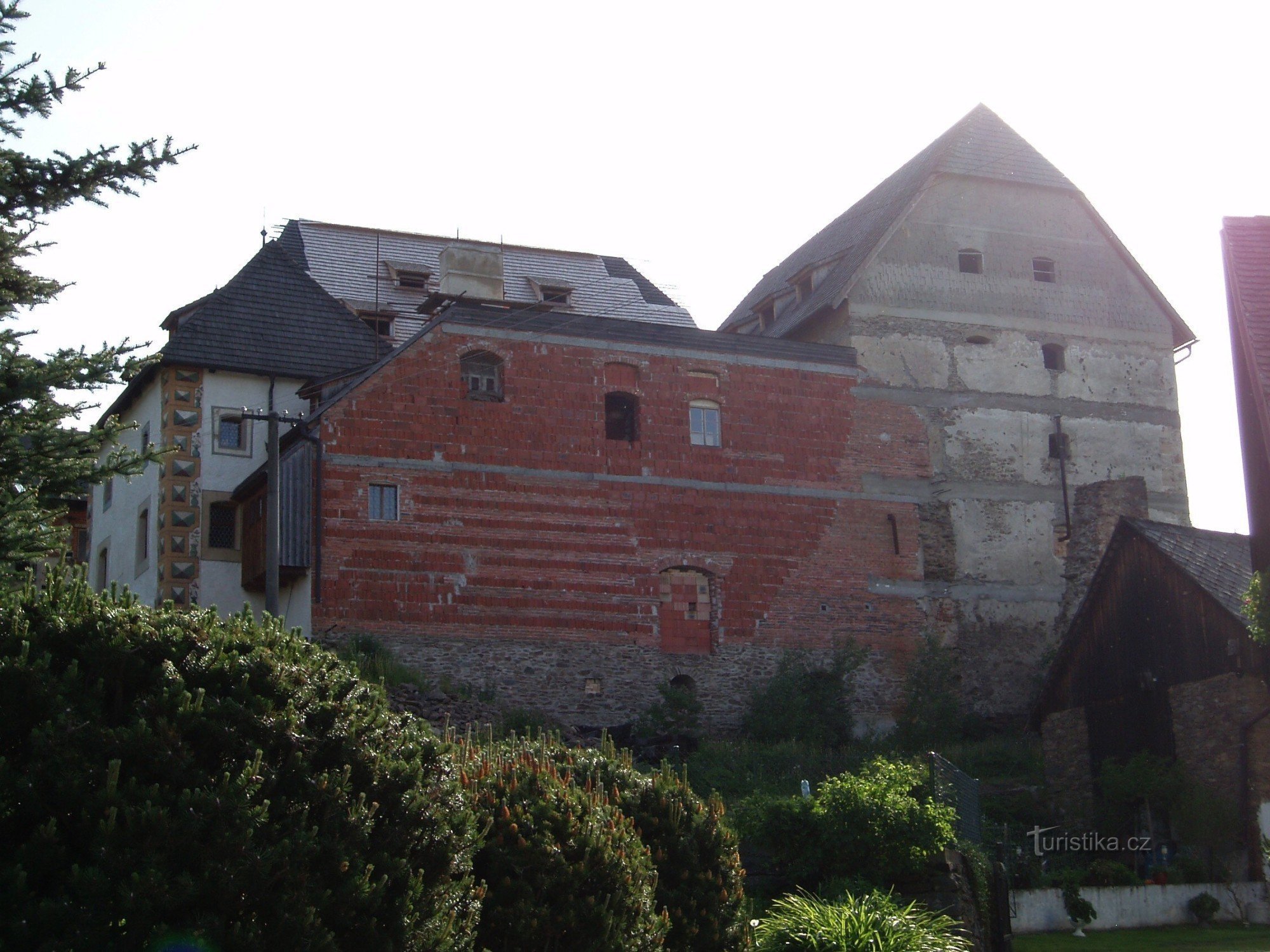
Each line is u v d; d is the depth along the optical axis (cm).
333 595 3362
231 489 3631
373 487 3459
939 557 4025
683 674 3666
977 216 4344
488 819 1225
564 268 4831
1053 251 4409
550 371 3697
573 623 3575
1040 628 4078
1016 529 4131
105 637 1019
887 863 1970
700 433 3844
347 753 1055
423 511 3488
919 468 4069
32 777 916
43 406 1427
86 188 1486
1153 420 4397
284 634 1145
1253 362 1970
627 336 3803
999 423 4197
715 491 3806
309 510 3381
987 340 4250
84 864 901
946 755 3503
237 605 3569
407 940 1005
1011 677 4006
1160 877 2489
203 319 3734
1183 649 2833
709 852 1504
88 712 968
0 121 1437
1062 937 2233
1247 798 2623
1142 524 2984
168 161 1512
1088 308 4400
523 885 1216
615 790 1492
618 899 1255
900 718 3844
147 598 3612
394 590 3419
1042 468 4212
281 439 3609
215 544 3594
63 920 866
